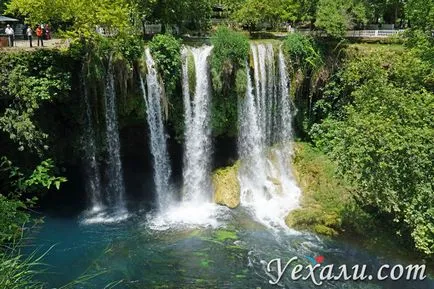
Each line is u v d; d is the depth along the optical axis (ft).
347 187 78.38
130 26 79.77
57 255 64.08
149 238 70.03
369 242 67.77
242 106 89.15
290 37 93.20
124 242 68.49
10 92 67.51
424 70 75.82
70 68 74.95
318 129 94.84
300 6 106.63
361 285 57.77
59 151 79.66
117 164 85.30
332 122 93.50
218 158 91.50
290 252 65.98
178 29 103.96
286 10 107.34
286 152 94.38
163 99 81.76
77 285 56.80
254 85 89.66
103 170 84.07
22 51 70.38
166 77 81.15
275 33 115.55
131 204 84.17
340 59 95.66
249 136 91.91
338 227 71.72
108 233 71.61
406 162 59.21
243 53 84.38
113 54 76.95
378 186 61.31
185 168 88.17
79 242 68.18
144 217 78.43
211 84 86.12
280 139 96.43
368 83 73.26
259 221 76.33
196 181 87.81
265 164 92.17
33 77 69.77
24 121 67.77
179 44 82.28
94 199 83.51
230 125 89.86
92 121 80.33
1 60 68.18
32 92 68.64
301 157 92.17
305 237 70.28
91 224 74.90
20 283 23.22
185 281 58.65
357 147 62.59
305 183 86.99
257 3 104.94
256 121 91.91
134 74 79.66
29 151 72.28
